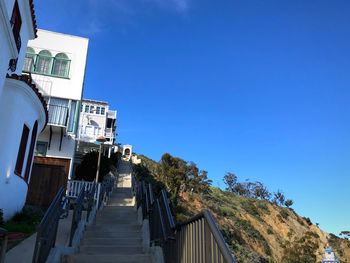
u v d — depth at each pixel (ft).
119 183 77.66
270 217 171.73
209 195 157.28
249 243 120.98
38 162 49.88
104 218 32.55
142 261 18.83
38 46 55.62
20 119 28.48
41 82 53.62
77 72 56.18
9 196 27.32
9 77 27.20
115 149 122.62
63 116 52.65
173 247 16.25
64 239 22.71
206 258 10.93
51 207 14.57
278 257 129.49
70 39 57.52
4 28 23.81
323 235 182.19
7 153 26.32
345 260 162.81
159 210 20.16
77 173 65.10
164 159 134.00
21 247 19.24
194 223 12.97
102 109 126.93
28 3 31.96
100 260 17.99
